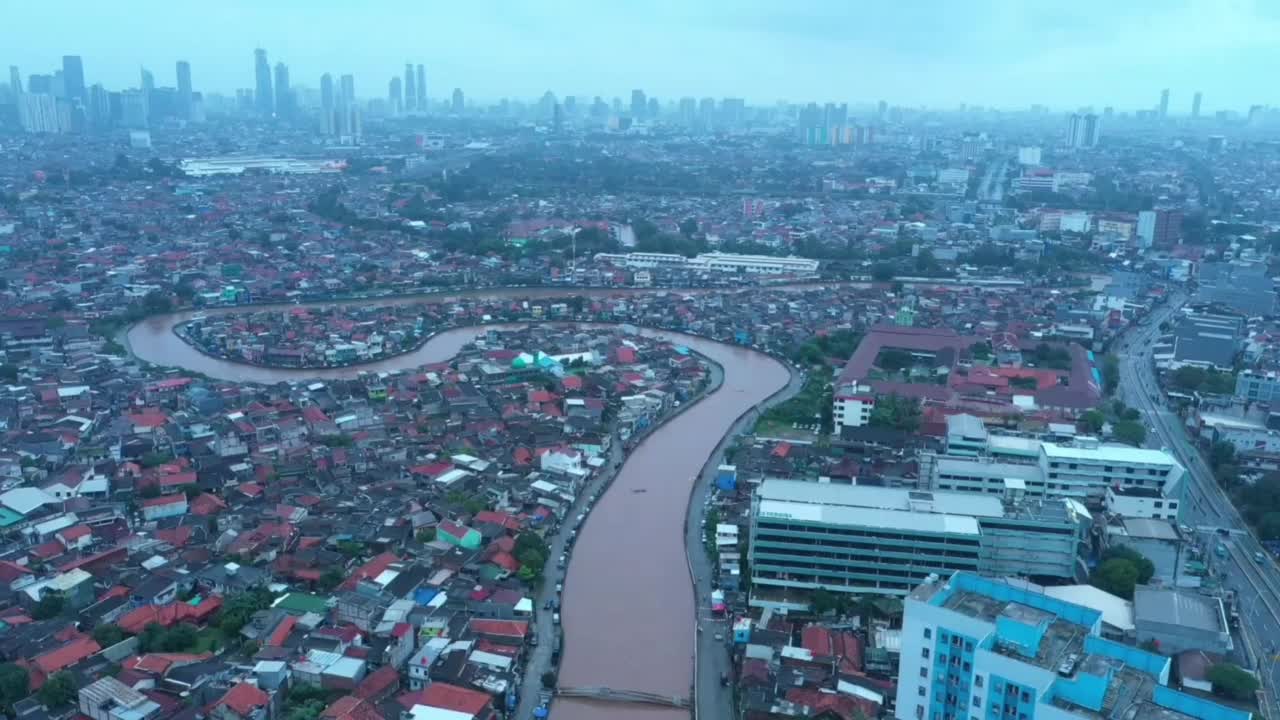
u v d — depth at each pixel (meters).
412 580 197.88
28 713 154.88
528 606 191.12
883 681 168.00
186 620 185.50
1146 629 178.75
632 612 198.50
